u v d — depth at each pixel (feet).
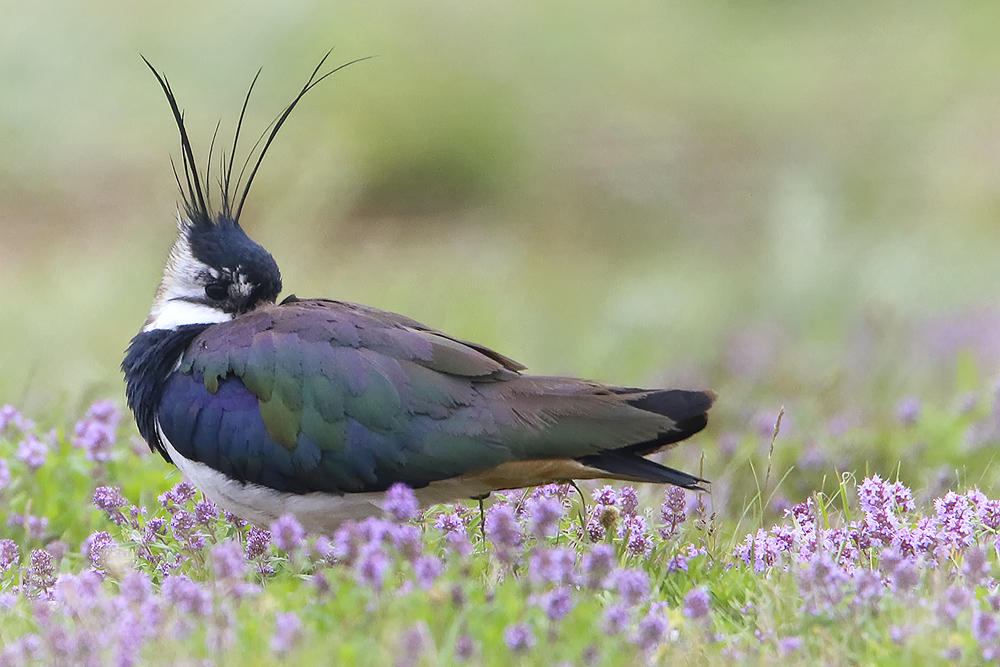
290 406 24.53
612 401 24.39
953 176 78.02
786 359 48.47
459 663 18.92
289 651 18.83
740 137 83.76
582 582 21.09
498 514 21.52
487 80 83.10
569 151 82.02
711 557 25.00
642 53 89.81
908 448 35.22
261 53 82.23
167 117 79.00
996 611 20.81
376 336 25.00
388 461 24.25
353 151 77.56
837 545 24.04
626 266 70.74
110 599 20.95
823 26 97.50
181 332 26.91
